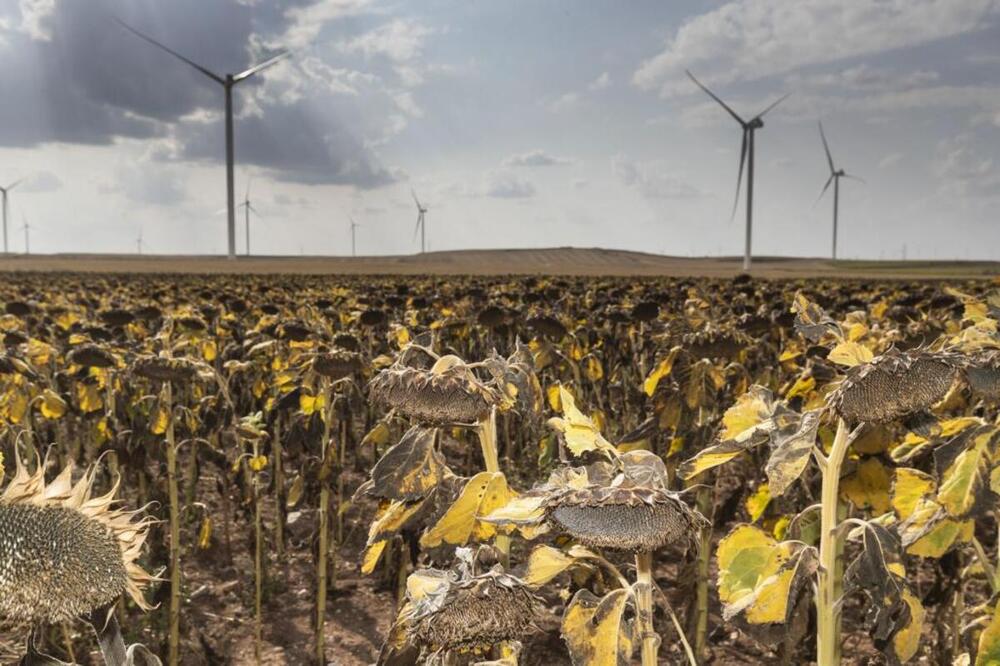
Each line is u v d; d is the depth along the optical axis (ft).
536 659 16.72
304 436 17.95
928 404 7.06
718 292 55.52
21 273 212.84
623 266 585.22
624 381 28.35
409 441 8.38
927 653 14.48
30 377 20.95
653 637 6.10
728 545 7.64
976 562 11.90
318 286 88.89
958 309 24.76
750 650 17.89
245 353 28.50
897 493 9.23
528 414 8.15
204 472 30.53
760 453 15.76
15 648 6.01
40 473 5.34
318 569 17.89
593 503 5.40
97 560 5.17
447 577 6.44
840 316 34.06
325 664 18.08
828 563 7.55
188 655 18.01
